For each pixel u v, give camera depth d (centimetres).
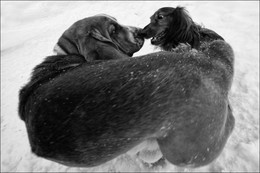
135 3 402
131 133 76
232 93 168
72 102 76
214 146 88
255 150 129
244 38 236
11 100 218
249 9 304
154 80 77
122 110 74
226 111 89
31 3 578
